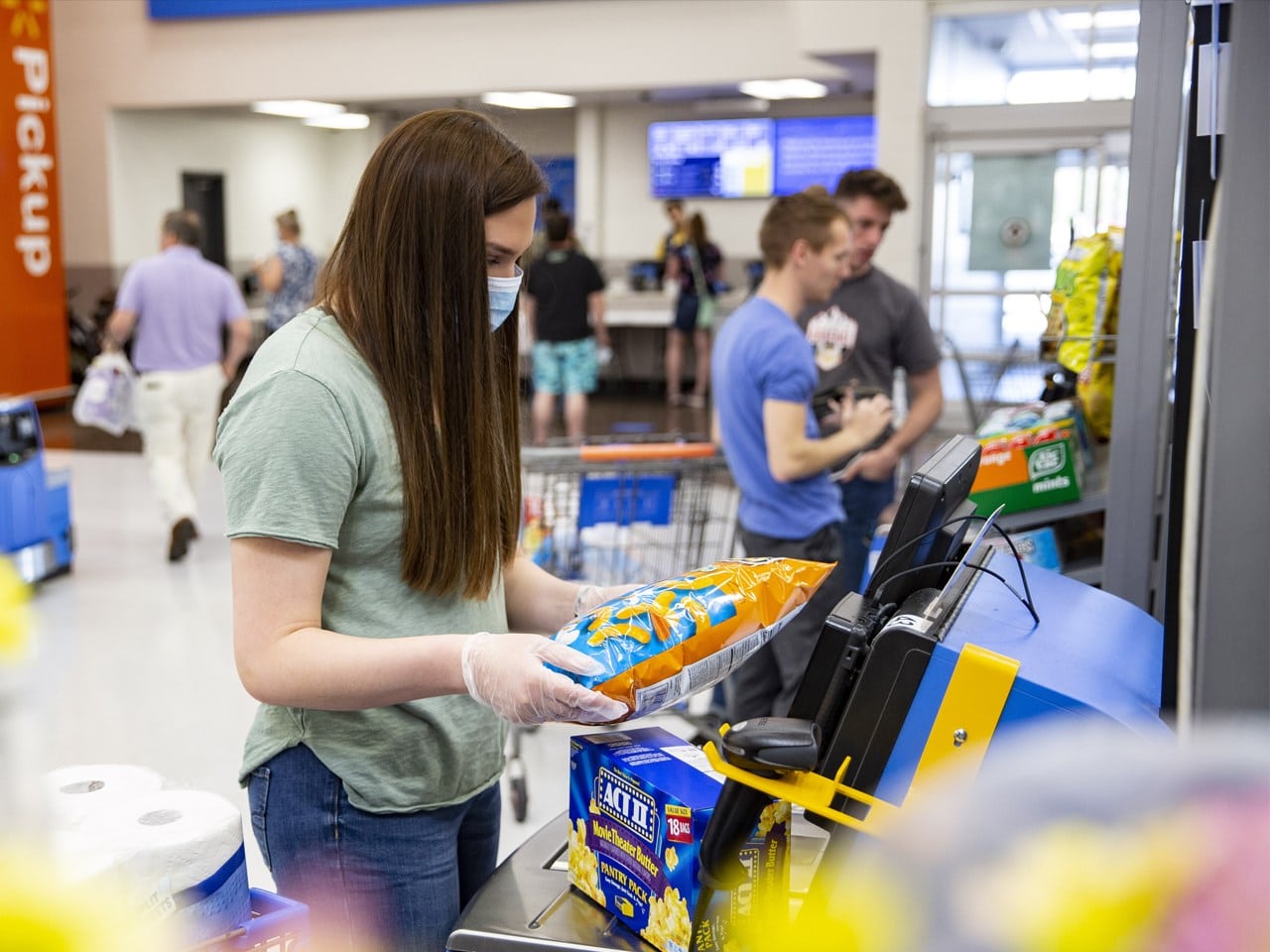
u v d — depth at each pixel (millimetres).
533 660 1170
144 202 12891
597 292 8688
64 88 12117
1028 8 7312
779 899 1185
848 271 3506
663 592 1243
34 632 476
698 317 11836
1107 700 975
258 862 2795
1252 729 356
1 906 380
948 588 1188
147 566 5812
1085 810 338
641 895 1219
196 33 11305
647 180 13789
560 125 14477
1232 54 838
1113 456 2020
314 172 16094
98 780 1149
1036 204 7465
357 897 1386
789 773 1027
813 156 13133
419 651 1229
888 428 3553
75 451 9227
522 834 3098
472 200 1295
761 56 9617
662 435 3531
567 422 10062
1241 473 874
